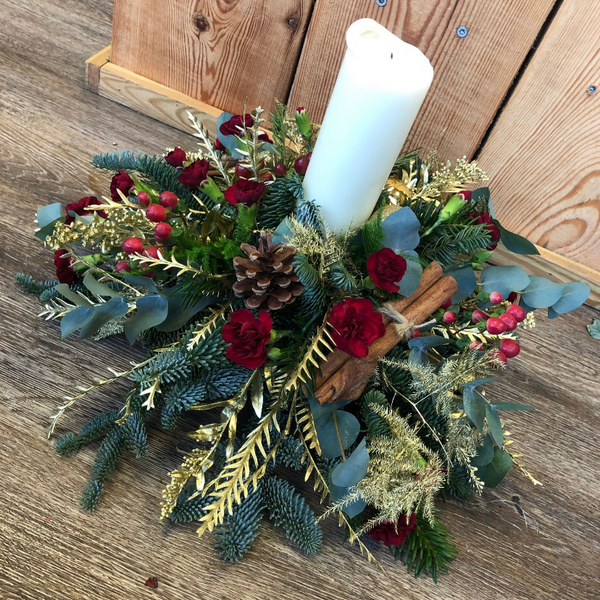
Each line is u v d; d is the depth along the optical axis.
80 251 0.72
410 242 0.59
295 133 0.70
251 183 0.58
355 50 0.52
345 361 0.57
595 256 0.85
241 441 0.61
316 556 0.57
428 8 0.73
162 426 0.61
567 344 0.83
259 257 0.54
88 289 0.61
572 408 0.76
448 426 0.60
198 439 0.55
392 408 0.63
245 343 0.52
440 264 0.64
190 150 0.89
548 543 0.63
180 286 0.58
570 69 0.72
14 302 0.67
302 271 0.55
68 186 0.79
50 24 0.96
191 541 0.56
